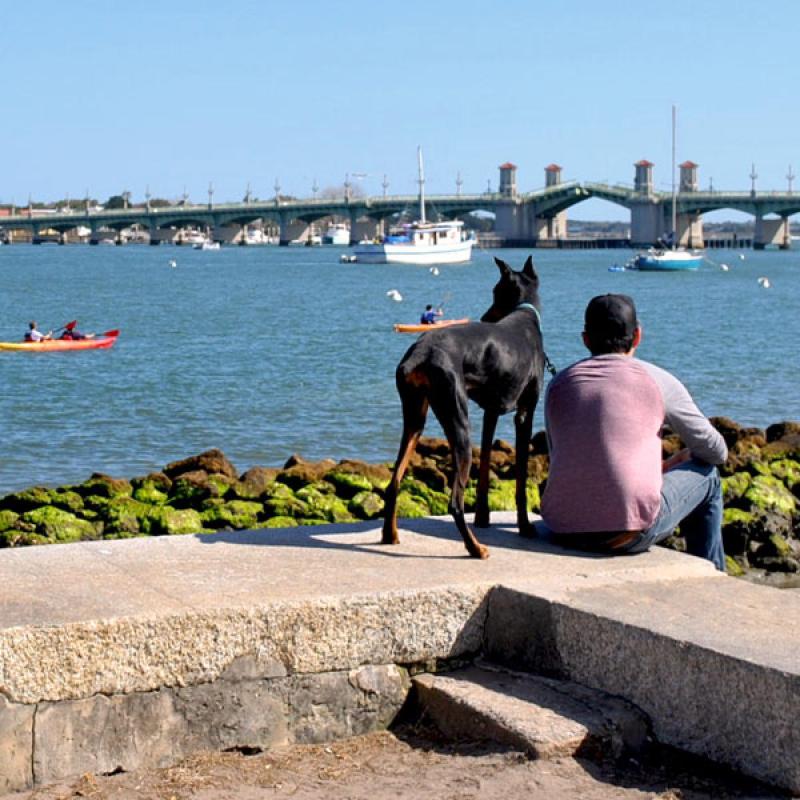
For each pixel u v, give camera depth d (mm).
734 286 139375
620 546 9359
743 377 47594
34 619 7582
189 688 7875
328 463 22156
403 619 8445
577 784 7285
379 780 7543
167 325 74938
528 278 10430
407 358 9320
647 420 9398
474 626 8672
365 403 38844
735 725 7285
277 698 8117
